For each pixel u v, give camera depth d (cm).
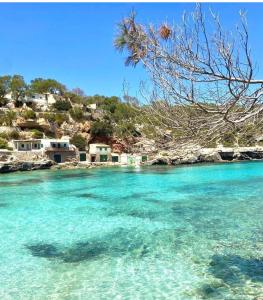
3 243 1753
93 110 10250
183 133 809
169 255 1510
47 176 5441
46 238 1833
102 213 2458
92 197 3225
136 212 2464
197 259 1448
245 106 732
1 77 11050
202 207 2580
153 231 1920
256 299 1082
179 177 4853
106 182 4447
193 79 723
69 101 11062
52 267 1413
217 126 736
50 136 9200
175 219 2195
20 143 7919
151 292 1159
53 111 10131
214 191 3409
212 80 711
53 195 3384
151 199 3030
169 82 745
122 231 1942
